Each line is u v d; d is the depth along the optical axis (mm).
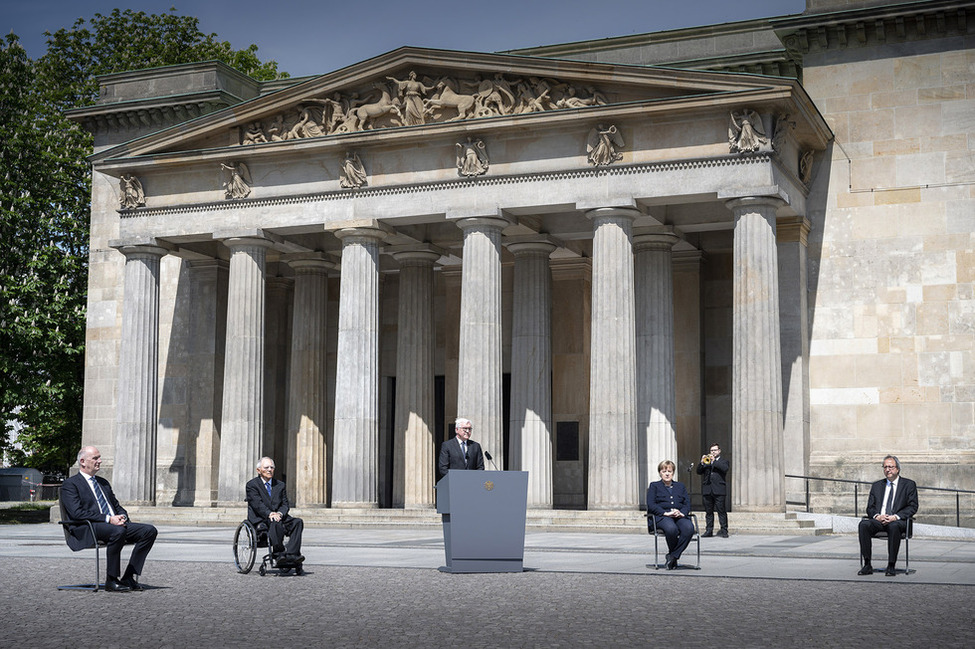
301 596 21969
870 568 25891
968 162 48844
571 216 52469
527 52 59125
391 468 62969
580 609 19812
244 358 51750
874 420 48938
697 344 54500
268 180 52250
